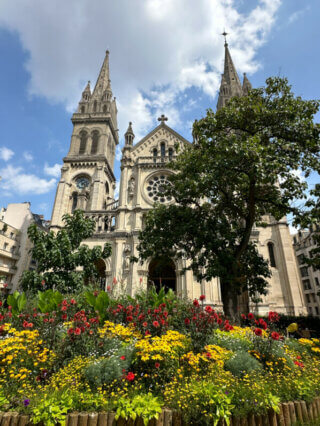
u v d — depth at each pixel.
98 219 41.53
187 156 20.19
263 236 38.69
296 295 34.69
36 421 5.31
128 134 47.12
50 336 8.98
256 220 21.73
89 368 7.21
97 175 50.81
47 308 12.40
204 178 16.48
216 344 9.91
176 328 12.11
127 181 43.44
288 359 8.94
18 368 7.43
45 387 6.71
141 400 5.88
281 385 7.37
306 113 16.61
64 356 8.35
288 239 37.84
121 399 5.93
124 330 9.90
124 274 35.69
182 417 5.84
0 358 7.57
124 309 12.30
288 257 36.78
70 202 49.66
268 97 18.08
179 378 7.23
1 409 5.87
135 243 37.03
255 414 6.17
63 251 24.23
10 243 51.66
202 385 6.51
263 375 7.96
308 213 15.81
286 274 36.09
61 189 49.41
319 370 8.95
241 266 19.08
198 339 8.85
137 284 34.59
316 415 6.91
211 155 17.66
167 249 21.56
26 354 7.96
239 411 6.05
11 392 6.45
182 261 35.28
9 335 10.09
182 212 20.33
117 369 7.11
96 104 63.62
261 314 33.12
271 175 14.55
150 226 21.88
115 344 9.17
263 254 37.38
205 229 18.97
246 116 18.05
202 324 9.16
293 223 16.47
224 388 6.50
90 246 38.75
